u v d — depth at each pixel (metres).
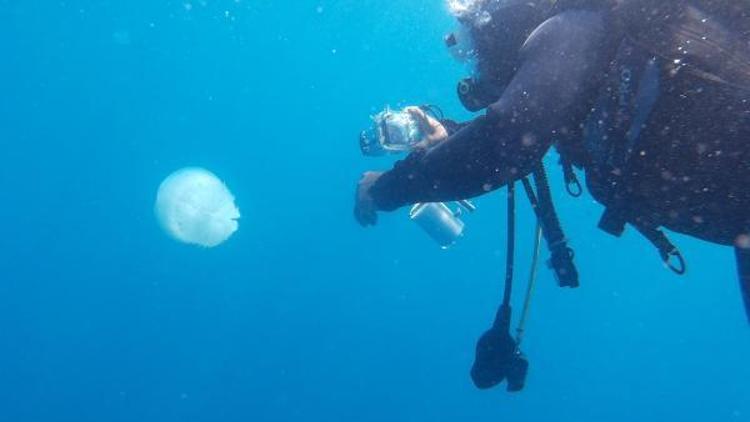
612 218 1.72
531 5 1.68
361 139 2.67
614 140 1.59
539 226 2.78
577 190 2.01
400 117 2.40
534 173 2.45
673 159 1.47
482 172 1.57
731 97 1.35
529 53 1.46
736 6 1.37
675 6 1.36
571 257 2.41
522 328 2.78
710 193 1.47
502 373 2.68
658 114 1.44
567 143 1.80
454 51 1.94
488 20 1.76
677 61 1.37
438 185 1.71
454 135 1.64
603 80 1.53
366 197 2.17
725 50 1.34
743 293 1.74
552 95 1.39
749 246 1.51
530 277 2.79
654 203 1.60
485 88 1.92
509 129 1.43
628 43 1.49
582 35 1.41
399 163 1.93
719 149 1.40
